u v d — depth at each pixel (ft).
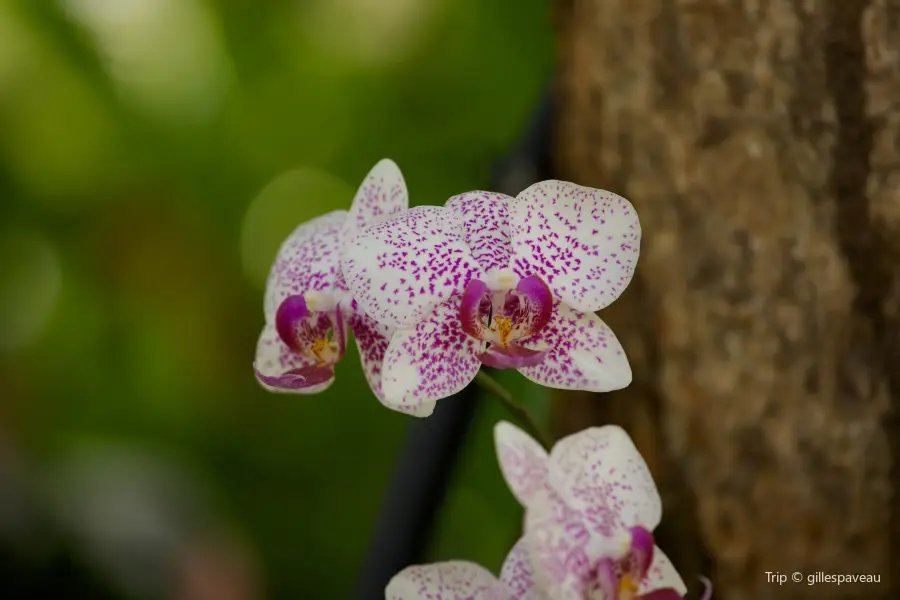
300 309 2.23
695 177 2.37
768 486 2.33
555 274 2.18
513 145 2.64
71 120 5.09
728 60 2.35
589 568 2.12
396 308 2.17
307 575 5.16
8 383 5.15
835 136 2.31
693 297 2.37
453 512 4.52
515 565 2.15
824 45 2.31
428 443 2.51
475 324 2.17
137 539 3.83
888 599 2.30
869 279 2.30
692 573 2.38
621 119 2.43
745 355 2.34
